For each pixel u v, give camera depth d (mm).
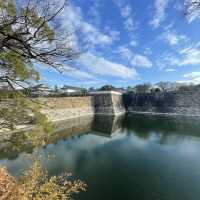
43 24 3795
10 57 4531
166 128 45375
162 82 111688
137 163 22375
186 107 71875
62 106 59312
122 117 67812
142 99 86562
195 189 16062
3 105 5582
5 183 6031
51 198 6363
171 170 20266
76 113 65438
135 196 15047
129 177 18500
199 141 32594
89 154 25438
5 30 3879
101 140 34406
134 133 40938
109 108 77062
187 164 21938
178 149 28234
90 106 77125
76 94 82188
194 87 78750
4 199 5512
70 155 24688
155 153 26453
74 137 36406
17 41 4086
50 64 4363
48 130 6086
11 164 18422
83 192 15422
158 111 79312
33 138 5910
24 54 4250
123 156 25000
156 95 82312
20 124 5891
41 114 5926
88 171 19656
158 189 16062
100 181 17406
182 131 41219
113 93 81000
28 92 5520
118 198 14656
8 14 3832
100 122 56250
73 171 19422
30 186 6285
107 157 24469
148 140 34281
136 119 62281
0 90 5359
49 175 17844
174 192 15695
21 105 5574
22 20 3852
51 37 4117
